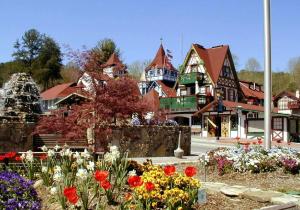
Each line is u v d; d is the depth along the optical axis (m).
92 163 6.98
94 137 11.78
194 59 51.41
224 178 10.80
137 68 80.00
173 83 60.00
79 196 6.12
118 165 7.31
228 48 51.88
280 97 49.72
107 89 11.55
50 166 7.95
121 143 17.77
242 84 60.34
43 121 12.14
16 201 5.79
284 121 40.62
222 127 43.91
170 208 5.89
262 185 9.84
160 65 58.81
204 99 47.03
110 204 6.17
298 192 8.75
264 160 11.22
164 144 19.66
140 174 8.19
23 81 20.75
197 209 6.45
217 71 49.97
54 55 83.00
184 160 16.75
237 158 11.35
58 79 81.31
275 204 7.13
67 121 11.81
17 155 10.01
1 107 20.62
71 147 14.45
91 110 11.51
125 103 11.54
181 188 6.52
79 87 11.77
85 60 11.53
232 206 6.84
